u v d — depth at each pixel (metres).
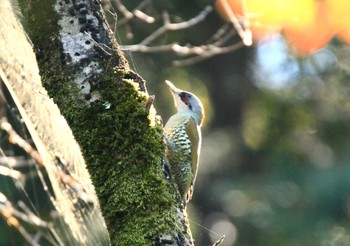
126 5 18.12
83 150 7.81
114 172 7.74
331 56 24.97
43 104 9.02
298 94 25.58
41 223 11.02
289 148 25.52
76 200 10.05
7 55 9.05
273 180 24.66
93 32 7.94
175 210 7.74
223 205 24.97
